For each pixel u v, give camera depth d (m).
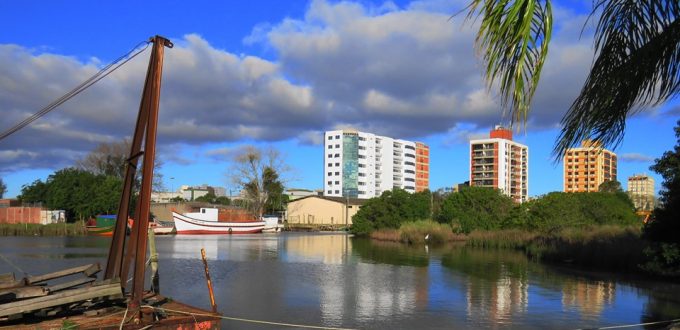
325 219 120.12
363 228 73.94
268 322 15.17
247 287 22.16
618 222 46.53
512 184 159.25
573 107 5.45
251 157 100.75
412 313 16.84
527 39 3.78
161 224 85.62
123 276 11.34
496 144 152.75
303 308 17.50
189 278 24.89
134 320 9.38
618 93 5.35
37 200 91.94
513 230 51.47
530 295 20.81
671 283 24.67
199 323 9.90
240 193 104.31
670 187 25.03
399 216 70.81
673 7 5.11
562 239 39.88
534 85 3.90
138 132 11.60
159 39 10.18
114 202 80.88
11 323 9.24
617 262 30.80
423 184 198.12
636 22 5.25
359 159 171.12
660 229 25.33
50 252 39.09
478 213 58.75
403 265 32.47
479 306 18.25
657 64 5.28
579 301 19.48
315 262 33.75
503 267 31.69
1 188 116.88
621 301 19.52
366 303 18.59
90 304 10.56
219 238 65.88
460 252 44.19
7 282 10.68
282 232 93.31
